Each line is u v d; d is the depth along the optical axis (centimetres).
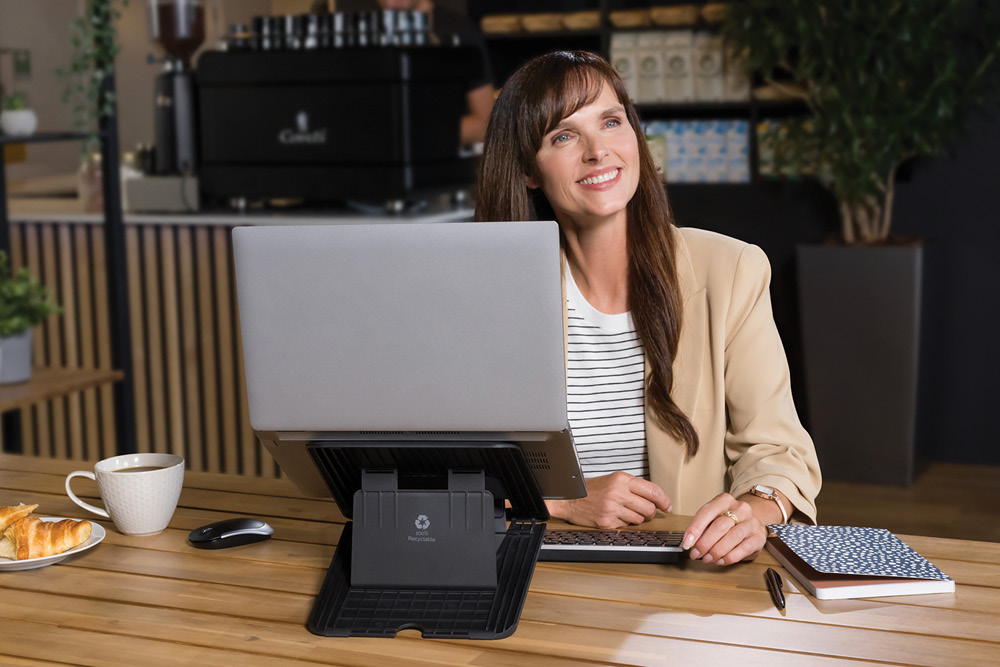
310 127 354
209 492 159
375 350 112
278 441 121
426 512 119
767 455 153
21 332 313
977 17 377
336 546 134
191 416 375
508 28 444
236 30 392
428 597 117
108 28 341
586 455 172
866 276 375
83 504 145
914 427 380
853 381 383
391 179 348
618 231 165
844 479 389
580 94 154
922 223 400
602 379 170
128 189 374
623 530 139
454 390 112
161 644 110
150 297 372
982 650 105
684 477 166
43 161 510
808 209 417
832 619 112
